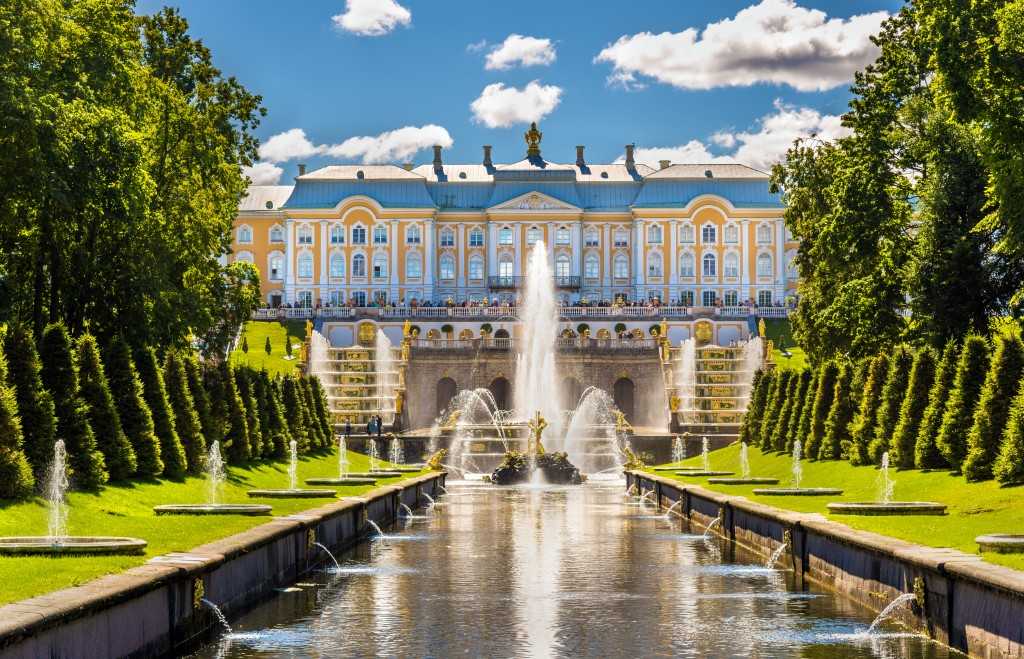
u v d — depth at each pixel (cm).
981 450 3128
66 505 2559
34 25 3769
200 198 5412
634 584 2467
